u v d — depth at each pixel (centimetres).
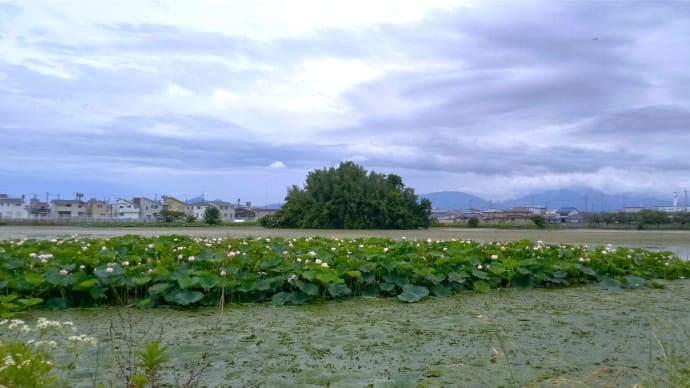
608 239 3647
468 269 1185
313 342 686
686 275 1430
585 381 533
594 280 1334
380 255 1164
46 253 1299
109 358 593
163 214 8800
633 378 545
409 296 1021
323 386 517
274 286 1040
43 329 453
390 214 6262
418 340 699
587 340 707
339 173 6419
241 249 1348
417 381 529
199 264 1138
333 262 1171
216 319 832
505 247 1456
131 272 999
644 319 844
